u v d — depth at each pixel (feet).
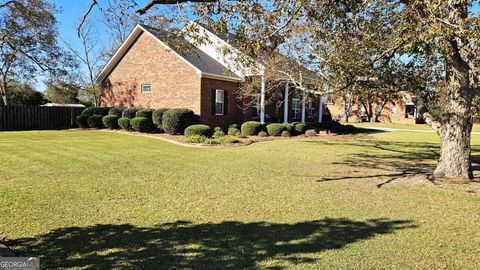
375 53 27.40
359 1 23.39
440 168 26.91
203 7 20.93
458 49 22.27
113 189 22.53
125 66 73.15
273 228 15.79
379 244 14.05
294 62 42.60
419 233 15.34
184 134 58.23
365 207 19.22
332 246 13.79
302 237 14.73
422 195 21.84
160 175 27.35
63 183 23.91
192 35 24.82
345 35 27.22
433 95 28.71
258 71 47.70
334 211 18.45
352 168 32.07
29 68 89.56
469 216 17.80
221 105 67.67
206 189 23.03
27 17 63.82
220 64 70.03
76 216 17.16
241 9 21.01
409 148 49.52
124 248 13.46
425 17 18.92
